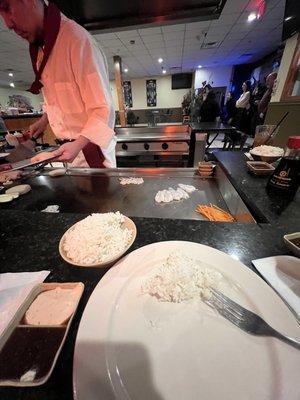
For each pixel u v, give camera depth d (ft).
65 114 4.58
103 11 5.40
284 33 7.13
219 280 1.31
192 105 23.73
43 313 1.17
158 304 1.20
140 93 32.17
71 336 1.10
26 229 2.10
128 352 0.98
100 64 4.14
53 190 4.00
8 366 0.95
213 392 0.85
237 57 22.27
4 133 10.59
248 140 18.33
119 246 1.54
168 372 0.92
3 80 25.85
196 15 5.59
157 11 5.49
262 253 1.61
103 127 4.08
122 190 3.89
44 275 1.53
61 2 4.98
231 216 2.95
